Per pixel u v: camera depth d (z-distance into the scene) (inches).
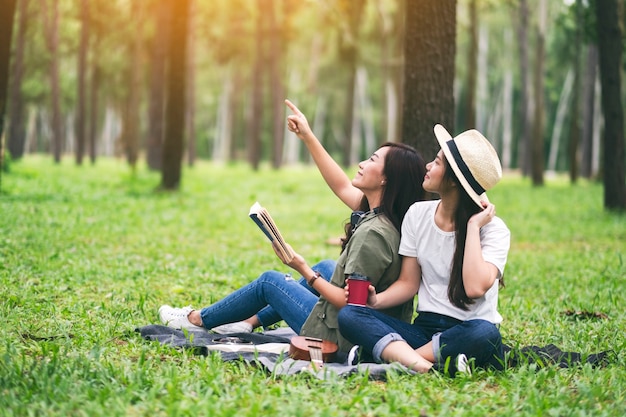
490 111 2225.6
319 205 700.7
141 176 967.0
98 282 288.5
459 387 162.4
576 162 1142.3
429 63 321.4
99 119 2367.1
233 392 154.9
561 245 468.1
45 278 287.4
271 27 1416.1
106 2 1197.7
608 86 634.8
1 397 145.3
